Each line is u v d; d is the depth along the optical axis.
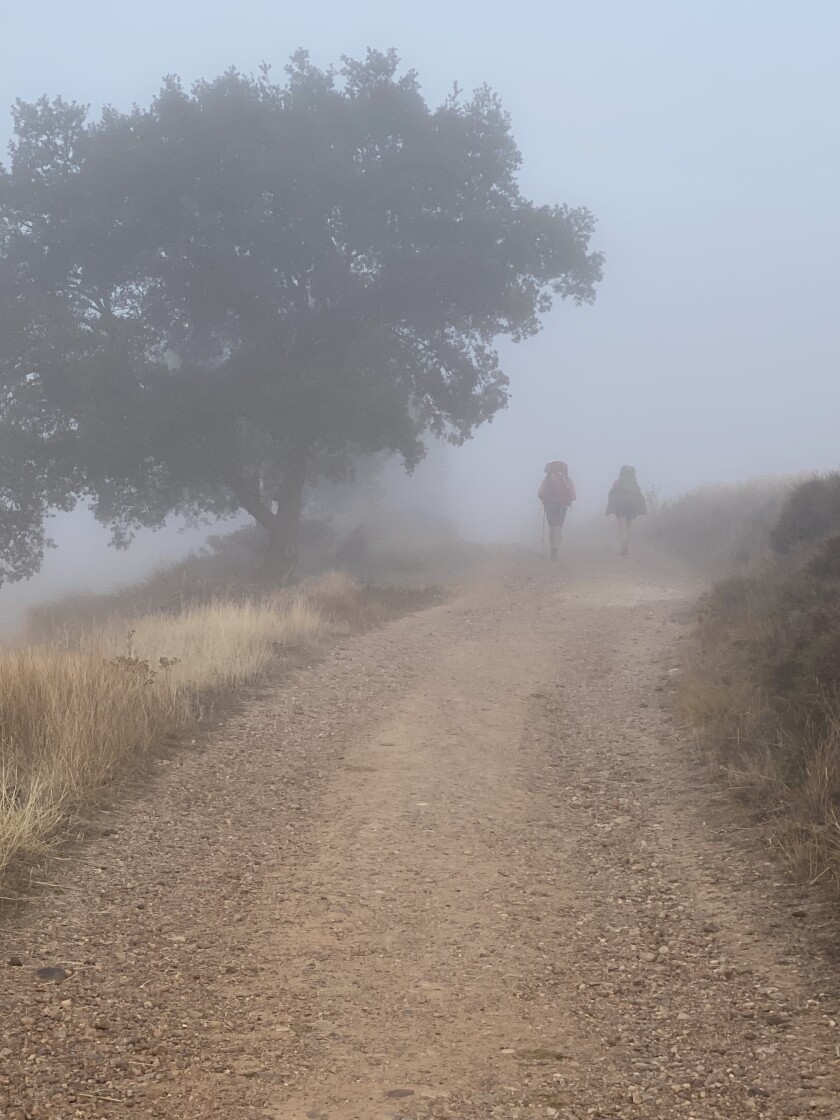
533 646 14.05
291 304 25.66
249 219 23.31
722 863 6.11
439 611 18.14
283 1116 3.47
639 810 7.32
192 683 10.67
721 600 14.18
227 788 7.79
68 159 24.72
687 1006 4.38
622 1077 3.78
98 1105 3.48
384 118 24.25
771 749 7.61
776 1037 4.04
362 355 23.98
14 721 7.97
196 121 23.48
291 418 23.86
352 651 13.84
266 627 14.02
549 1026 4.23
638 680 11.53
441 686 11.60
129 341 23.92
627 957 4.95
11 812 6.10
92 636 13.41
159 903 5.54
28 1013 4.16
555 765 8.60
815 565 11.94
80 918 5.27
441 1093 3.65
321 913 5.50
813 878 5.52
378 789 7.88
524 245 25.08
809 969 4.64
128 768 7.86
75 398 23.08
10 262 24.30
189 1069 3.78
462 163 24.69
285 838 6.75
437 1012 4.35
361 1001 4.45
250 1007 4.36
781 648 9.31
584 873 6.19
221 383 23.92
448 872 6.18
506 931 5.29
